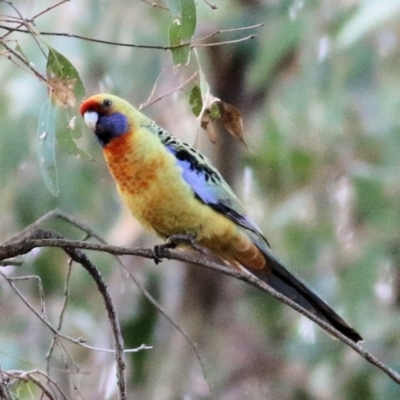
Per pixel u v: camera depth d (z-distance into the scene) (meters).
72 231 11.18
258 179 11.96
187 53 6.39
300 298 8.01
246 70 12.29
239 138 7.01
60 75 6.60
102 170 11.49
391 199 10.94
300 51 11.26
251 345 12.09
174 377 11.48
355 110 11.13
